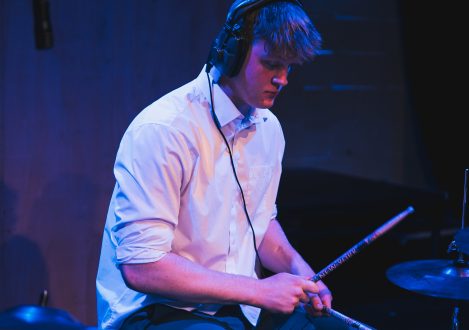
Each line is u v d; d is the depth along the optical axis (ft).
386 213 15.76
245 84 7.07
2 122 11.77
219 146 7.45
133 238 6.87
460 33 20.93
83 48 12.17
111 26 12.34
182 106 7.34
